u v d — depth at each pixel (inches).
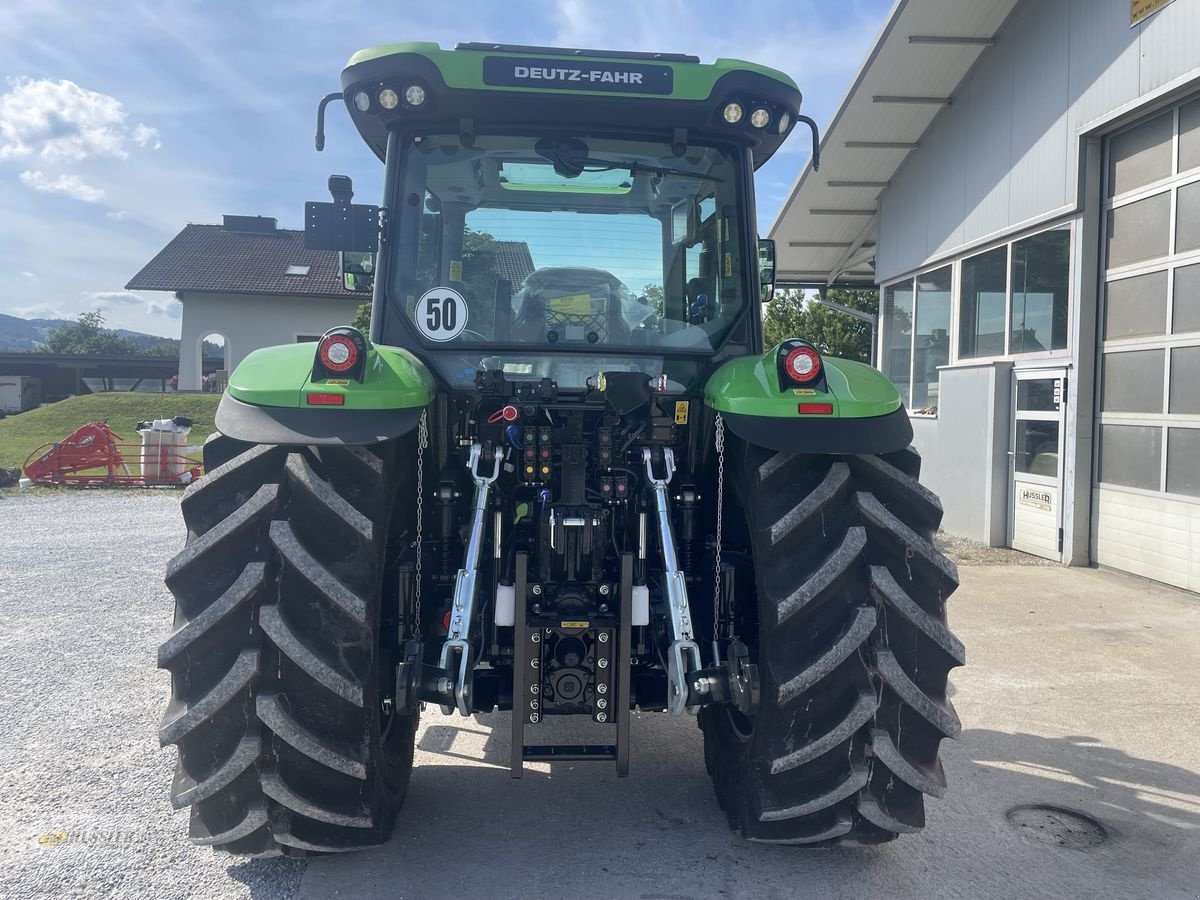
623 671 108.0
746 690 102.2
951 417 409.7
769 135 128.1
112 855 116.1
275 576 97.2
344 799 100.6
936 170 444.8
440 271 126.7
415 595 115.8
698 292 129.2
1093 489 331.9
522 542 115.5
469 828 124.5
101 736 159.2
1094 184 329.4
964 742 162.7
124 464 597.6
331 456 102.6
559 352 125.4
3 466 669.3
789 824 106.9
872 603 101.0
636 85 120.3
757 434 104.3
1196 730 169.2
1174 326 292.4
